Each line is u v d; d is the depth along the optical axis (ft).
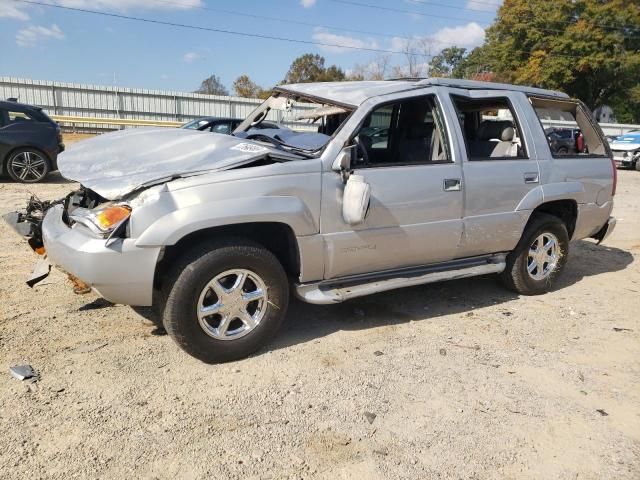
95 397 10.37
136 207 10.62
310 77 187.32
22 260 18.16
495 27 129.80
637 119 154.30
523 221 15.81
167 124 89.10
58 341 12.53
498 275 17.52
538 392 11.42
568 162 16.99
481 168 14.70
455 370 12.16
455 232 14.39
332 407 10.46
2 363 11.39
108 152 12.94
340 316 14.92
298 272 12.49
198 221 10.74
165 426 9.60
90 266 10.55
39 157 35.27
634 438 9.98
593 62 117.29
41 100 93.81
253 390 10.92
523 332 14.44
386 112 16.60
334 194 12.31
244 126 16.75
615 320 15.57
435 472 8.82
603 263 21.80
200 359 11.64
